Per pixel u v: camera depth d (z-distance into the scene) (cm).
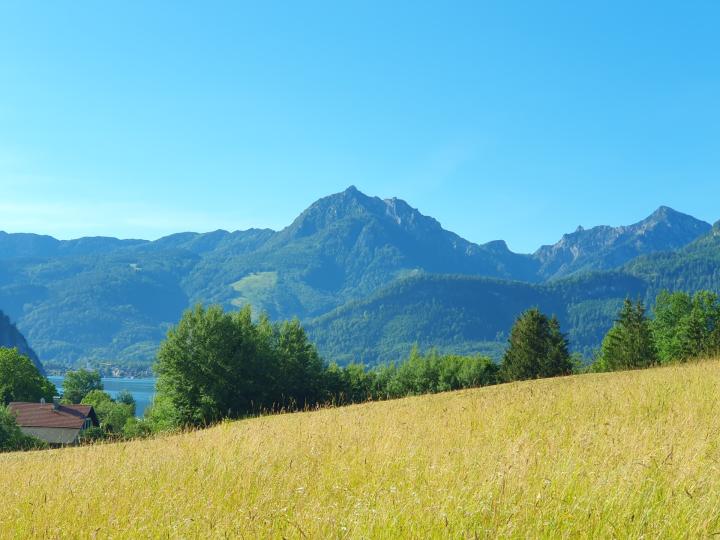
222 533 592
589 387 1764
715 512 534
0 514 769
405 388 9525
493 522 533
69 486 923
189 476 911
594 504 563
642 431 899
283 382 6456
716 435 862
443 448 934
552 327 9125
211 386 5494
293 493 733
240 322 6275
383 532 538
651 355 7781
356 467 848
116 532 645
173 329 5609
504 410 1324
